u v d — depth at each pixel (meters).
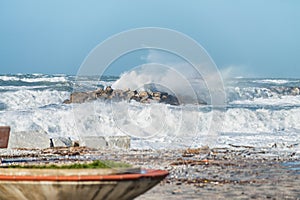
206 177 54.44
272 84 158.12
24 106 138.75
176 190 46.03
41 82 151.25
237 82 155.12
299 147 88.25
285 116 121.88
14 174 28.41
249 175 56.31
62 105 115.75
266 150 83.50
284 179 53.56
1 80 154.75
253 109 121.62
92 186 27.98
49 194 28.11
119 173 29.34
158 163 65.19
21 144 86.44
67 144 88.81
